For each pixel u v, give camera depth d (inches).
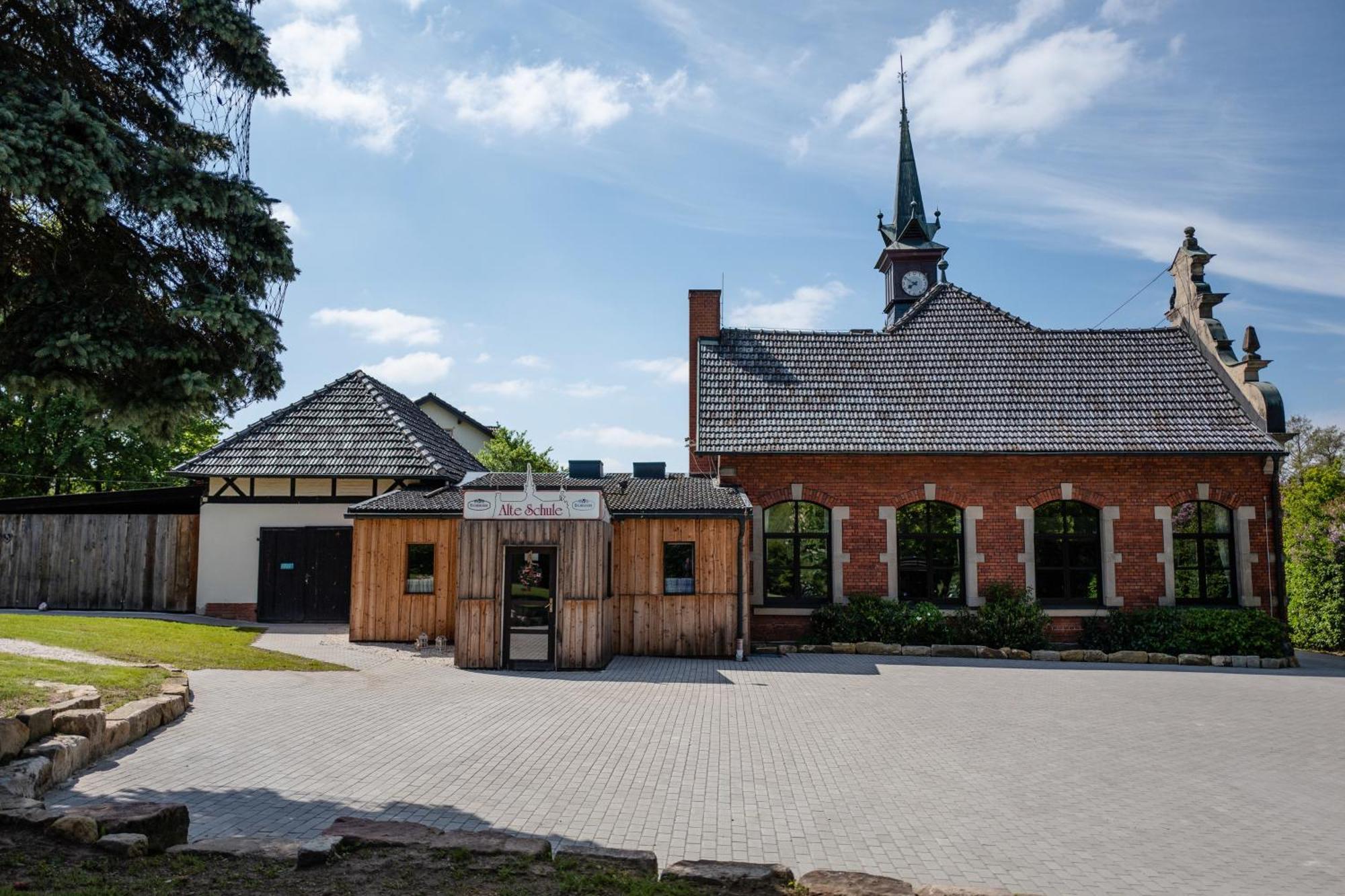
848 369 884.6
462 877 202.4
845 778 340.8
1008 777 350.3
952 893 199.9
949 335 922.1
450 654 662.5
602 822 279.0
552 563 620.4
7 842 211.9
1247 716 495.5
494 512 620.4
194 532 826.2
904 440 798.5
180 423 314.0
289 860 208.8
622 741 389.4
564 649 611.8
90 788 293.6
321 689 493.0
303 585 815.1
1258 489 801.6
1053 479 799.7
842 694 530.0
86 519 827.4
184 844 223.9
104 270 304.3
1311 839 284.7
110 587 820.0
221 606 810.2
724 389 855.7
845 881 206.2
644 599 690.2
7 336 285.9
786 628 780.6
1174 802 323.3
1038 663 700.7
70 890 186.5
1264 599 789.2
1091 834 282.8
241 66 326.6
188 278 317.7
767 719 449.7
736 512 688.4
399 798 295.3
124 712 365.4
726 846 261.3
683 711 464.1
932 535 802.2
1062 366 883.4
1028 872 246.7
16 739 293.9
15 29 303.9
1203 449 784.9
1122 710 500.7
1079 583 797.9
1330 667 731.4
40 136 261.6
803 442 796.6
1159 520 796.6
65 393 300.8
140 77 329.7
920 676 608.4
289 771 323.6
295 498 824.9
